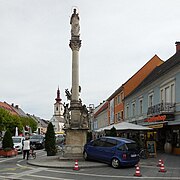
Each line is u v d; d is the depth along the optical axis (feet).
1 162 69.77
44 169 55.26
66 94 72.02
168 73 93.35
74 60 72.95
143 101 126.11
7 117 218.38
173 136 94.22
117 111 181.37
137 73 160.45
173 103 89.15
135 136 101.35
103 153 59.31
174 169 55.31
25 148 75.66
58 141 144.36
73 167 55.62
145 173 50.21
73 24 73.92
